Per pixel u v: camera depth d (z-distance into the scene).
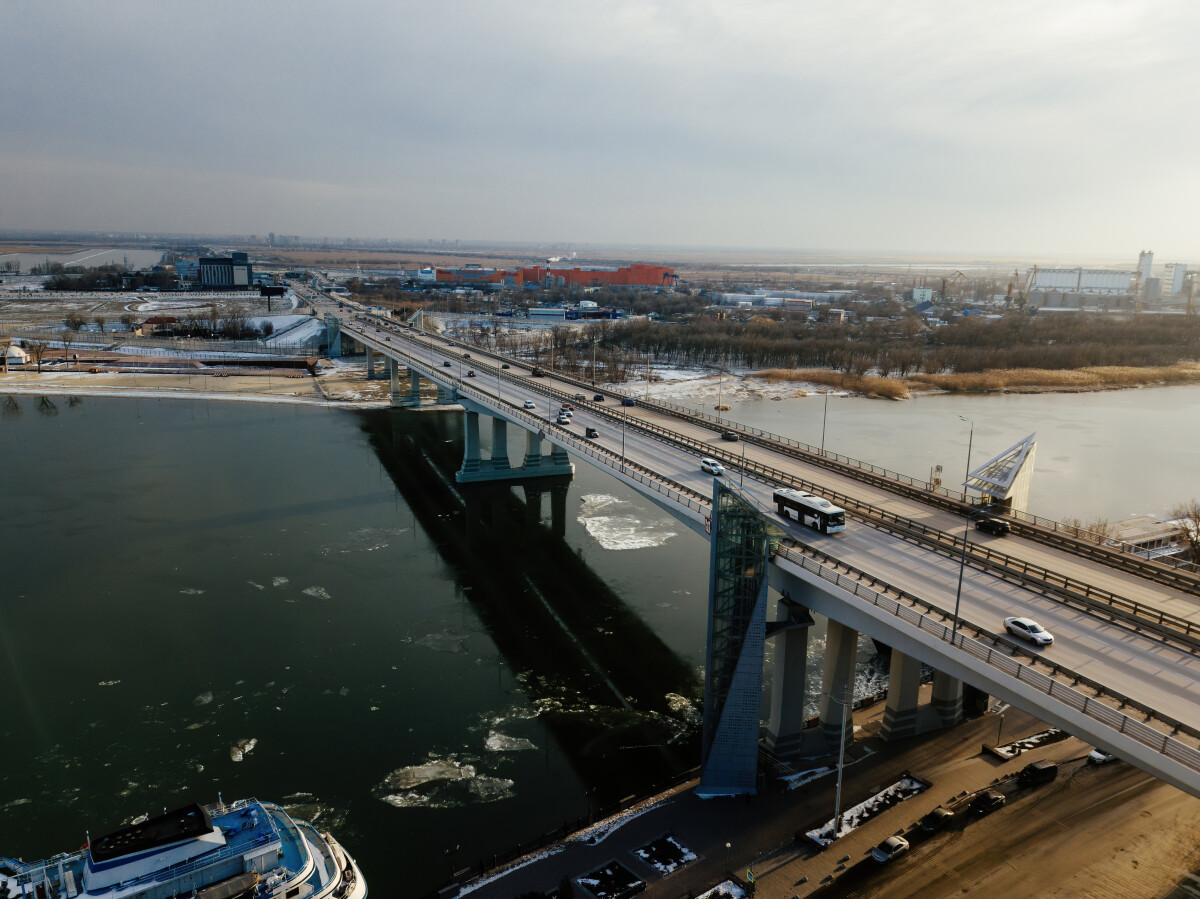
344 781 64.62
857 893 49.47
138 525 120.81
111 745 68.56
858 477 87.12
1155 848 53.09
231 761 66.88
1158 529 114.75
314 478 148.62
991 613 52.28
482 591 101.56
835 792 60.41
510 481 150.38
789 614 62.41
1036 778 60.38
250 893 40.69
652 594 101.94
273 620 91.94
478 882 52.19
